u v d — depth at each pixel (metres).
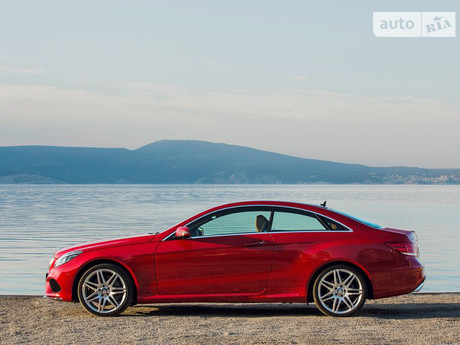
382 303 9.04
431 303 8.98
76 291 7.97
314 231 7.99
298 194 138.50
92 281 7.96
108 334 6.69
